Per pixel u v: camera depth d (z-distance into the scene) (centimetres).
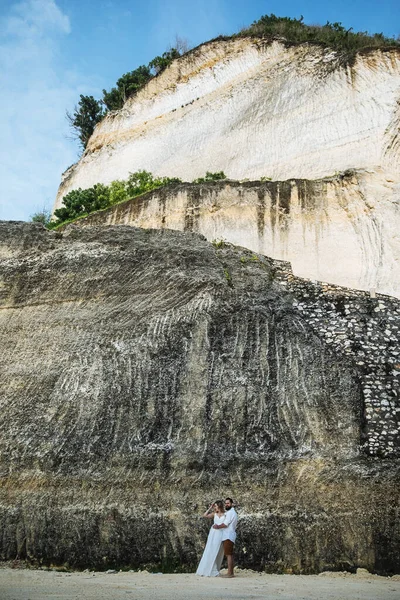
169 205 2278
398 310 1420
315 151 2414
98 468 1227
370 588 891
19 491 1233
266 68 3017
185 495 1171
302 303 1447
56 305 1542
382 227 2031
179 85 3425
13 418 1352
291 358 1343
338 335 1377
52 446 1278
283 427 1250
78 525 1153
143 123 3441
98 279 1549
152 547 1120
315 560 1088
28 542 1165
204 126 3072
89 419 1299
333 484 1159
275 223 2105
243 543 1111
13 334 1522
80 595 752
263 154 2600
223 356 1351
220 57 3312
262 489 1170
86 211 2653
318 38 2975
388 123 2280
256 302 1432
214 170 2756
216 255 1548
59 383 1382
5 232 1719
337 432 1234
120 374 1349
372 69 2461
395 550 1083
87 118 4106
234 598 742
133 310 1460
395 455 1199
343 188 2106
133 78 4053
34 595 747
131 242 1606
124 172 3275
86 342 1437
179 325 1402
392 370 1316
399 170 2228
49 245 1667
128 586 858
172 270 1509
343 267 1998
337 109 2467
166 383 1321
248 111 2867
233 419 1260
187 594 772
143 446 1240
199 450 1223
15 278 1620
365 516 1112
